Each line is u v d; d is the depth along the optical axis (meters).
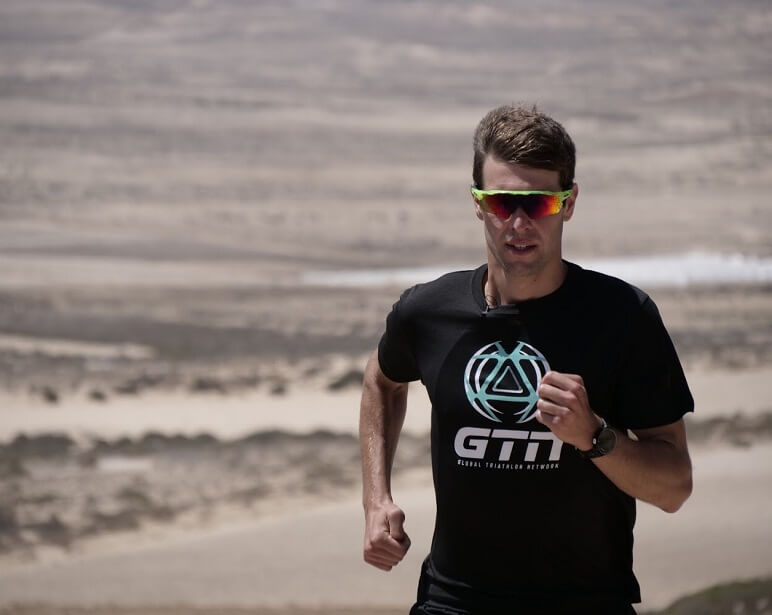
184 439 19.53
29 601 11.48
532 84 134.00
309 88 129.62
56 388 25.28
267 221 73.19
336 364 29.06
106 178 87.44
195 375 27.11
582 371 4.33
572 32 164.25
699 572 11.45
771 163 90.06
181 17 168.25
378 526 4.67
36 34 157.75
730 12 172.00
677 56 147.50
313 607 11.10
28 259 55.62
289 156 97.00
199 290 46.00
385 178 88.69
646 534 12.91
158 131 107.12
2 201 76.94
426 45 156.75
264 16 168.00
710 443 17.41
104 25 164.12
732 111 114.44
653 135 102.75
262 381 26.08
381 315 39.34
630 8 178.12
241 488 16.27
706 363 27.09
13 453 18.58
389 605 11.16
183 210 76.38
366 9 173.12
